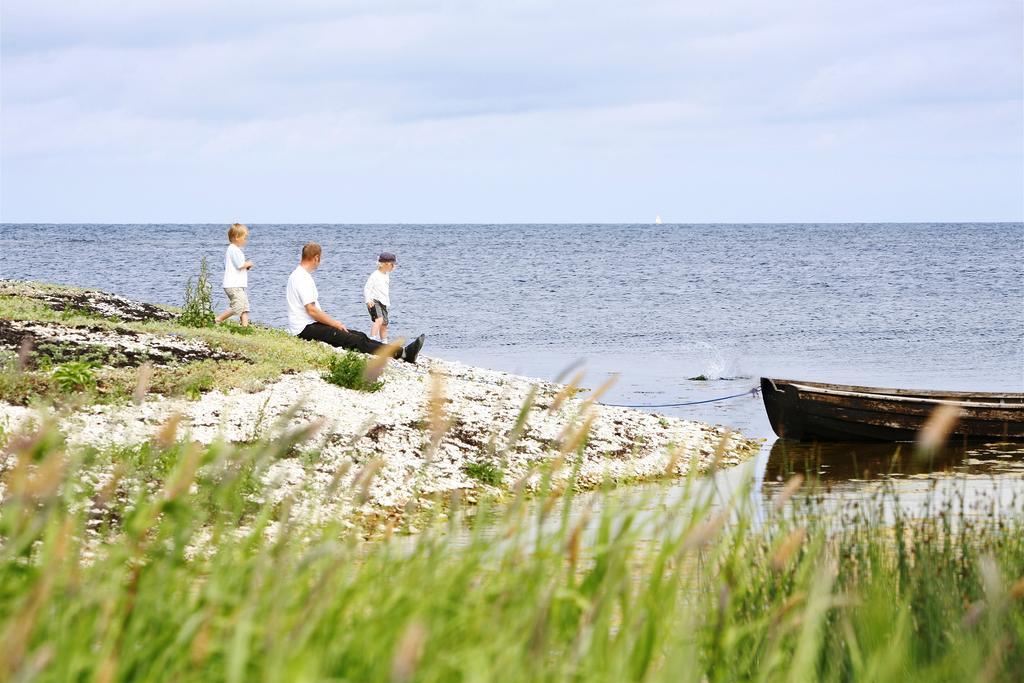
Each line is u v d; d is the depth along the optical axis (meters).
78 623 8.50
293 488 27.41
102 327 50.00
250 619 8.37
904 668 10.49
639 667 9.04
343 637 8.80
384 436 36.44
